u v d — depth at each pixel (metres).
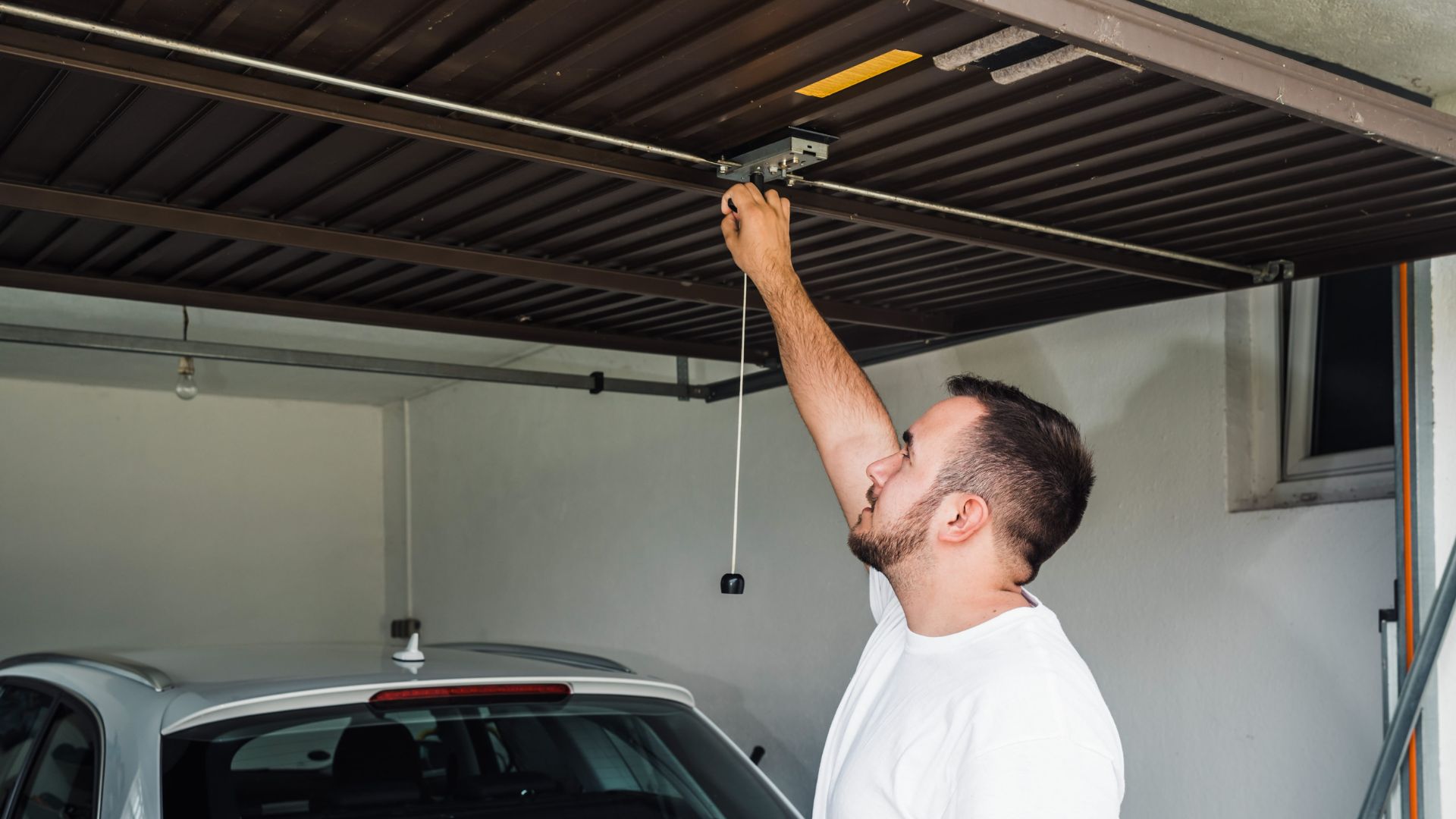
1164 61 1.64
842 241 2.94
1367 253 2.88
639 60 1.89
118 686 2.61
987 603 1.52
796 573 5.18
